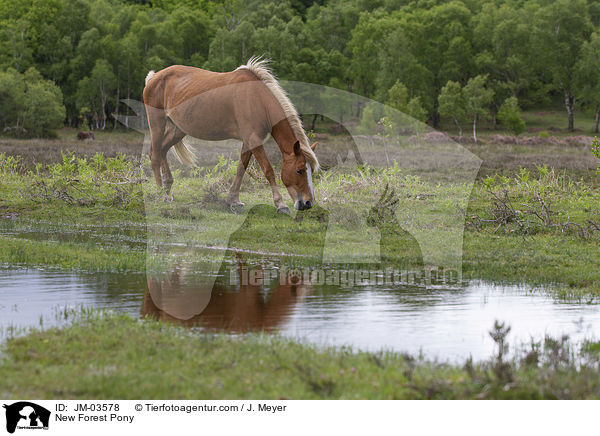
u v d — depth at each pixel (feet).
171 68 30.45
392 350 17.16
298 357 16.11
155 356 16.24
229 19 302.45
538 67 260.83
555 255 30.83
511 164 88.79
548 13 256.73
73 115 242.99
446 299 22.98
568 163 91.91
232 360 16.01
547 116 262.06
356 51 236.02
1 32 257.34
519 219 39.63
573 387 14.42
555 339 18.25
